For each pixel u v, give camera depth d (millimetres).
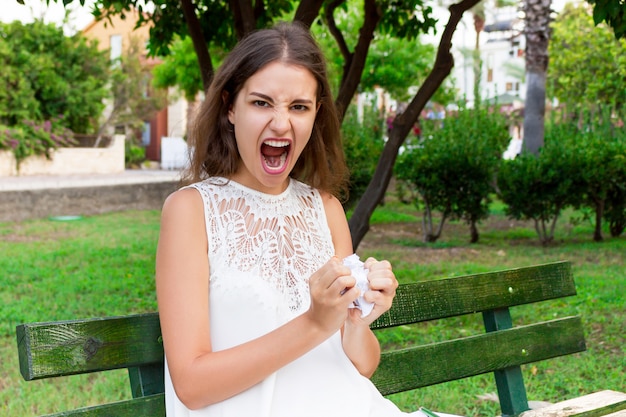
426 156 10344
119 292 6945
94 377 4605
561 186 9633
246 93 1818
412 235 11586
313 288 1615
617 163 9727
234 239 1836
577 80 22203
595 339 5262
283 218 1935
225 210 1866
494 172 10586
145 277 7672
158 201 16375
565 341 2836
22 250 9484
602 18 4500
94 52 25328
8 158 21781
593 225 10820
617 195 10141
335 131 2152
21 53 22453
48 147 23125
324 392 1838
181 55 17594
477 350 2580
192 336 1701
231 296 1781
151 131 33875
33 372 1759
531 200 9867
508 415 2684
